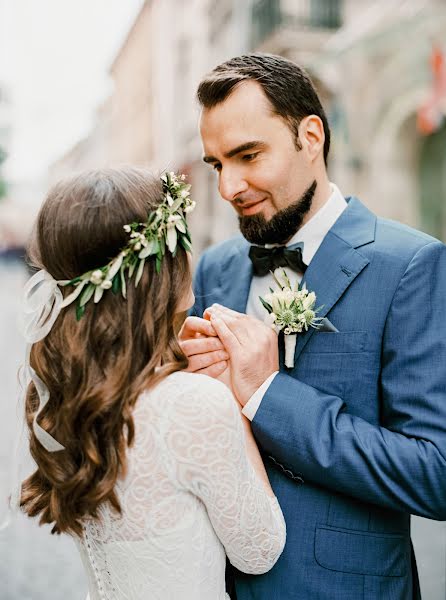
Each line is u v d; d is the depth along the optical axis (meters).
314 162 1.43
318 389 1.33
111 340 1.03
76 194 1.05
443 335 1.24
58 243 1.04
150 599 1.01
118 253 1.04
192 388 1.03
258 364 1.26
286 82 1.35
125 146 26.02
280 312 1.29
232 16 11.46
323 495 1.27
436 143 7.62
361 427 1.22
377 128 7.70
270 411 1.24
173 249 1.05
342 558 1.25
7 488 3.29
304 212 1.43
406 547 1.32
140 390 1.02
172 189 1.10
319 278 1.38
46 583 2.62
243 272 1.61
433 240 1.33
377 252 1.34
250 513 1.05
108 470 0.99
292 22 9.33
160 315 1.06
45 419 1.07
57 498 1.06
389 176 7.71
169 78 17.22
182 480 1.00
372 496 1.18
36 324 1.06
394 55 7.24
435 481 1.14
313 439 1.20
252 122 1.32
